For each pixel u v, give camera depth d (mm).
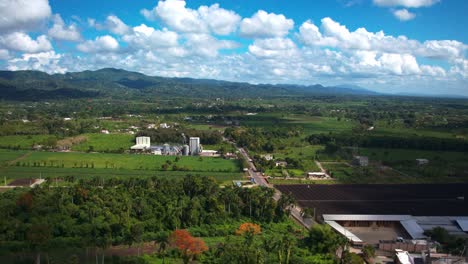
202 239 194250
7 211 196750
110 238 187250
